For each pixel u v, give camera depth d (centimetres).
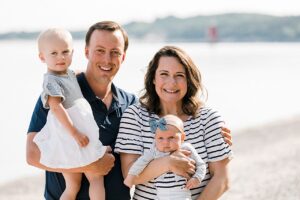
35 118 450
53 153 432
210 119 447
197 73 452
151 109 452
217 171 438
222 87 2656
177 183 421
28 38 14862
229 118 1773
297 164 1042
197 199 429
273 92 2536
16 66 3922
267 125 1606
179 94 443
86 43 464
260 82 2970
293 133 1454
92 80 461
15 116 1789
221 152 437
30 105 2047
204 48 8819
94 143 438
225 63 4512
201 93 459
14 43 12212
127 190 465
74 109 440
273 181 908
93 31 455
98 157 436
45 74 444
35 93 2408
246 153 1190
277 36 15088
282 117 1780
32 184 994
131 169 427
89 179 448
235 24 15888
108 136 457
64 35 443
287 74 3550
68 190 450
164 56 444
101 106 456
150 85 454
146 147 437
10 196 902
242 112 1897
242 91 2520
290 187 862
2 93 2377
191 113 448
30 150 442
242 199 805
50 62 441
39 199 888
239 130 1528
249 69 3909
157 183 425
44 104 438
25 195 912
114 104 466
